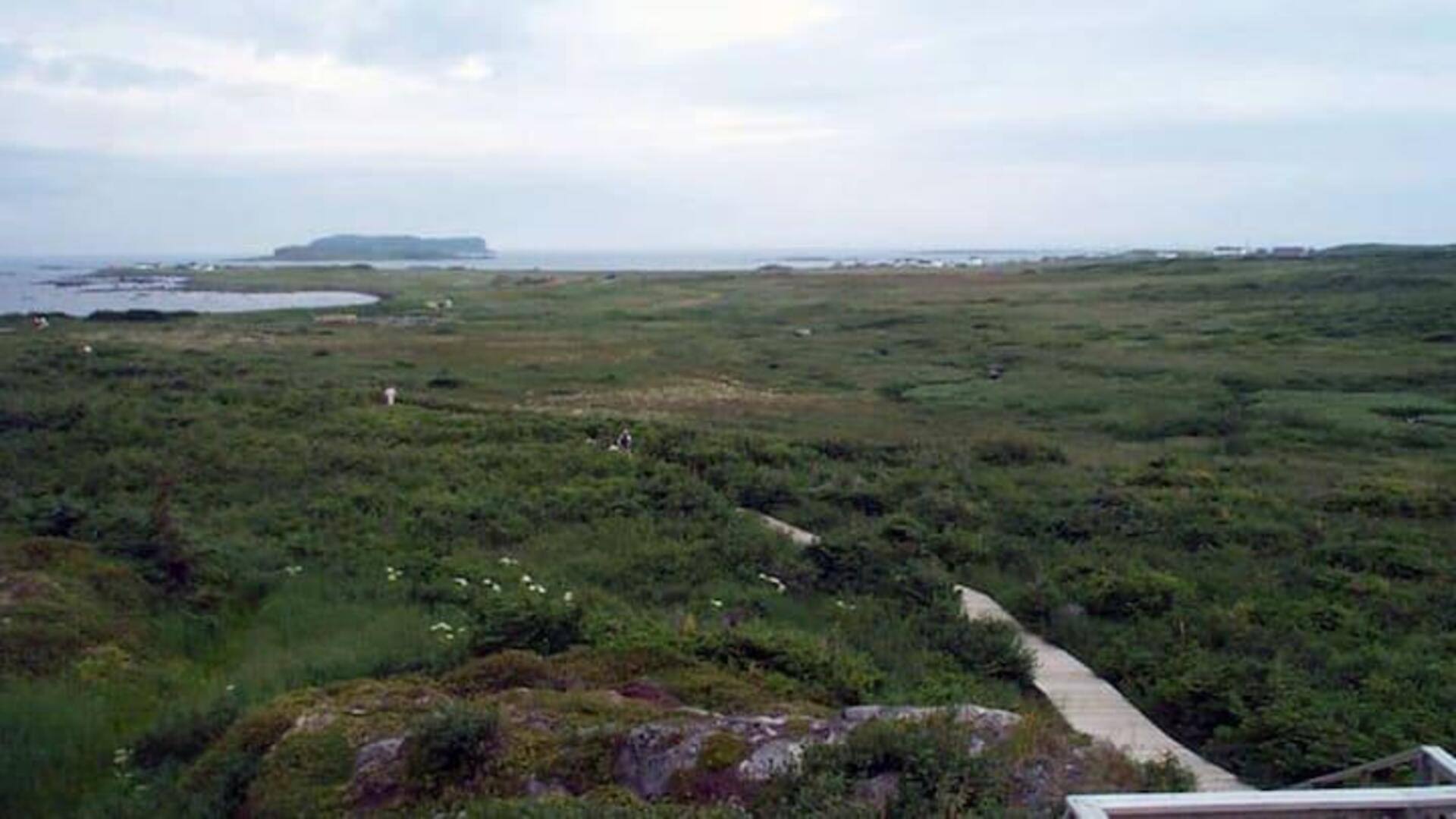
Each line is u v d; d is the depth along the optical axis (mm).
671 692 9883
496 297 88812
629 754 7977
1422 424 31641
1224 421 32562
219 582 14680
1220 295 73000
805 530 19719
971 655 13008
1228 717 11109
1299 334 51719
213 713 9953
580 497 19641
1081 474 24594
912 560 16531
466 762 7863
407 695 9438
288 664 11469
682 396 37938
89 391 31422
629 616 12602
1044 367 45156
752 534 17828
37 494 19062
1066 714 11547
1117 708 11789
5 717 10102
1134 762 8211
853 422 33094
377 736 8477
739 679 10484
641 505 19484
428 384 38719
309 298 99312
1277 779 9898
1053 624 14406
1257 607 14742
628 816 6672
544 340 55094
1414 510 21297
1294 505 21484
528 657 10398
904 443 28406
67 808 8938
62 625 12492
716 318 69312
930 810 6840
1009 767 7555
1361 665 12531
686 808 6922
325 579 15016
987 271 121062
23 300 99500
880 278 110625
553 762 7879
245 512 18453
